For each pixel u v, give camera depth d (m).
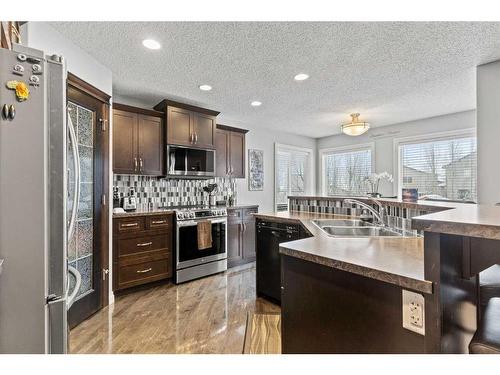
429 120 4.39
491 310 0.92
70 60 2.13
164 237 3.17
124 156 3.15
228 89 3.16
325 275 1.05
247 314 2.41
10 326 0.94
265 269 2.79
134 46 2.22
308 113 4.18
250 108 3.92
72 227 1.42
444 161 4.24
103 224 2.54
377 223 2.36
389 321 0.86
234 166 4.37
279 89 3.17
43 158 0.98
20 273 0.95
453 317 0.82
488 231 0.65
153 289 3.03
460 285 0.88
